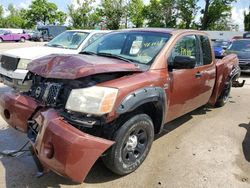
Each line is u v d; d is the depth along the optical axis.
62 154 3.12
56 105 3.62
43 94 3.85
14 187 3.61
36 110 3.80
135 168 4.04
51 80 3.82
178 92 4.71
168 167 4.23
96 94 3.40
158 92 4.04
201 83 5.46
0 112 4.32
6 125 5.41
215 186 3.84
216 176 4.07
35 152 3.51
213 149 4.89
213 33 43.47
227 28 55.03
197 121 6.25
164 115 4.35
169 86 4.42
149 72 4.14
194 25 51.75
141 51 4.57
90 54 4.78
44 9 65.88
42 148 3.27
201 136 5.43
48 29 45.47
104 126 3.55
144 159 4.18
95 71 3.48
